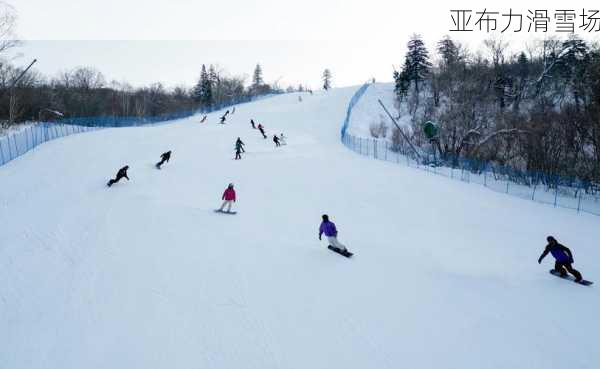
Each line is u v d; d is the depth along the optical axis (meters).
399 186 23.09
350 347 7.50
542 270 12.16
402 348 7.51
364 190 21.56
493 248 14.19
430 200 20.67
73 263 10.83
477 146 37.53
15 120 40.62
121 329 7.91
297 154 30.73
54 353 7.19
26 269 10.47
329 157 30.77
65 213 15.05
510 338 8.01
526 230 17.09
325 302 9.12
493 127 41.50
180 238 12.74
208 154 28.48
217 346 7.45
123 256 11.28
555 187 29.75
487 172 34.22
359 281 10.25
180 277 10.11
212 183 21.00
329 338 7.77
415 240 14.45
